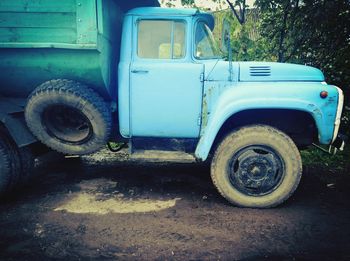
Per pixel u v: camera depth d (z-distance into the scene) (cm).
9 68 288
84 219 266
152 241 231
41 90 276
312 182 363
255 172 282
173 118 302
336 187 349
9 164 297
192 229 249
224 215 274
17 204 297
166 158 297
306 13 537
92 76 290
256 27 637
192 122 302
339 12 513
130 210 284
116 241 231
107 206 292
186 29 298
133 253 216
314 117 273
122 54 303
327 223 261
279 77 293
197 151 288
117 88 327
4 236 237
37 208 288
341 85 540
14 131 294
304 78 293
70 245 225
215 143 320
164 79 295
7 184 299
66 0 266
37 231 245
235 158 285
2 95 323
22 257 210
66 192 327
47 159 412
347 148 488
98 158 454
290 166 279
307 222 262
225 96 282
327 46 548
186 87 295
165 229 249
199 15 306
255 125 284
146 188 339
